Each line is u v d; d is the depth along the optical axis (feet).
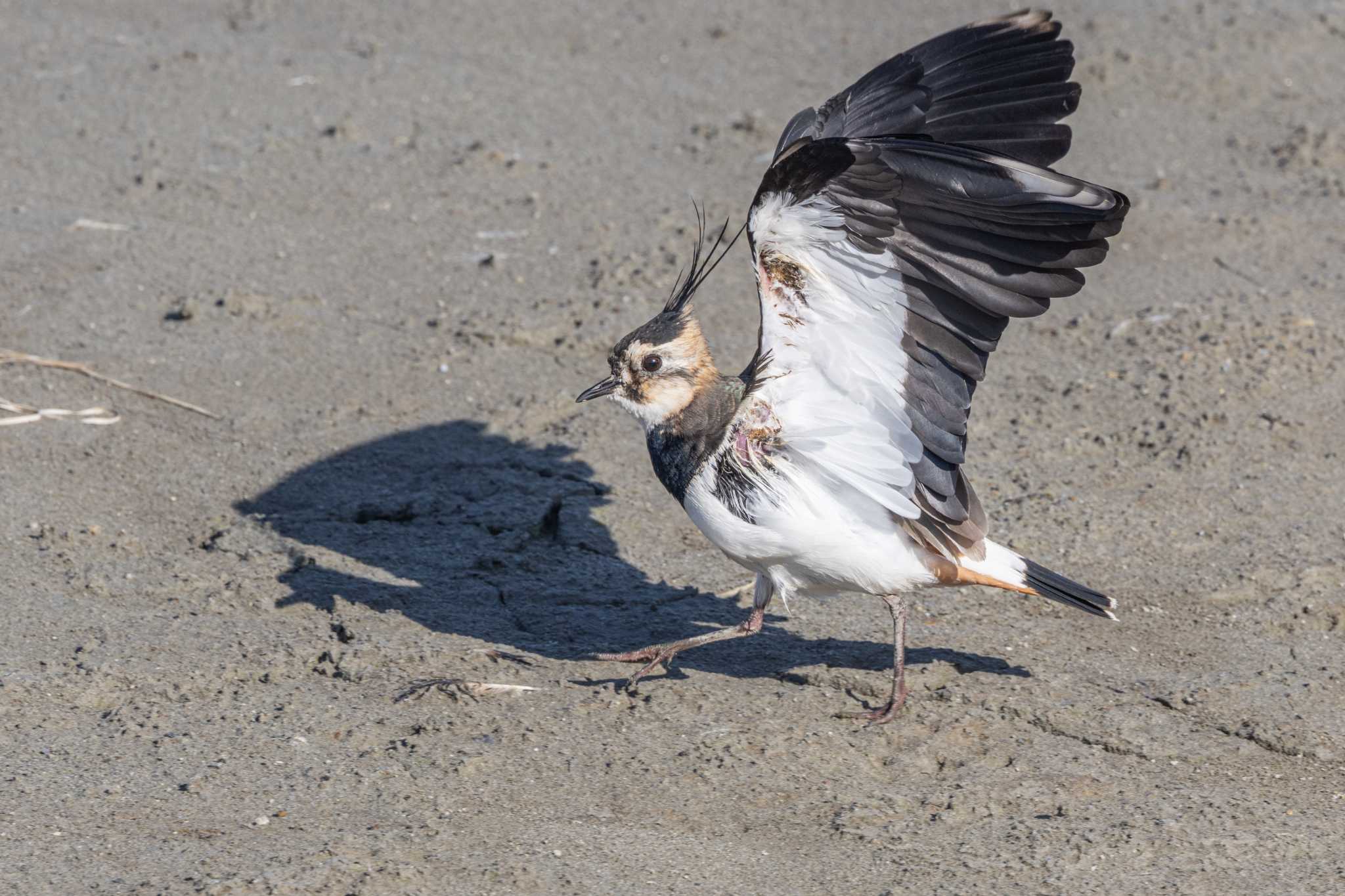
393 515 40.98
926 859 28.14
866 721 32.68
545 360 48.96
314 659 34.76
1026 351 50.44
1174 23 79.25
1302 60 74.74
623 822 29.22
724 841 28.76
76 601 36.63
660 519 41.65
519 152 64.64
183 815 29.01
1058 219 29.58
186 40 76.64
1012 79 33.42
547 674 34.50
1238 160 65.10
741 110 69.26
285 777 30.32
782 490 31.78
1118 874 27.68
